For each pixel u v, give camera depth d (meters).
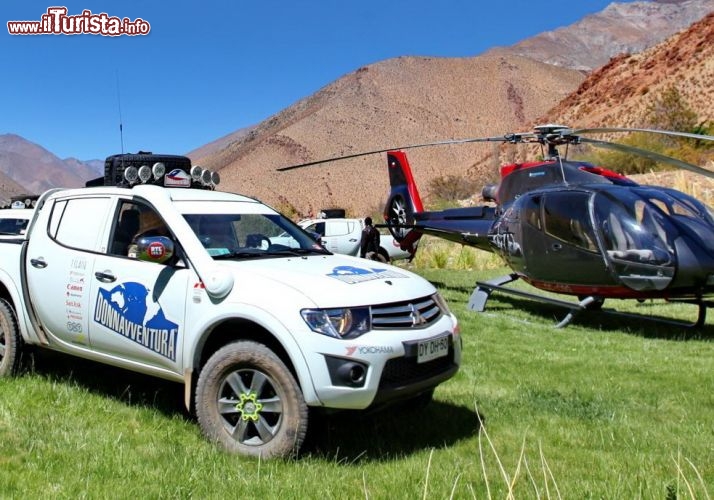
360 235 20.38
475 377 6.58
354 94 192.75
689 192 21.25
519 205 10.73
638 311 11.32
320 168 154.75
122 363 5.23
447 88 194.62
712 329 9.70
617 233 9.15
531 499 3.74
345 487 3.92
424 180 145.12
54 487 3.85
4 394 5.55
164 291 4.87
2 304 6.11
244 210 5.65
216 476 4.03
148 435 4.77
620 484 3.94
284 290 4.43
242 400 4.45
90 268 5.38
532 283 10.77
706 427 5.14
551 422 5.21
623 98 76.69
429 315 4.76
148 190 5.40
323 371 4.18
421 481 4.01
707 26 75.19
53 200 6.02
